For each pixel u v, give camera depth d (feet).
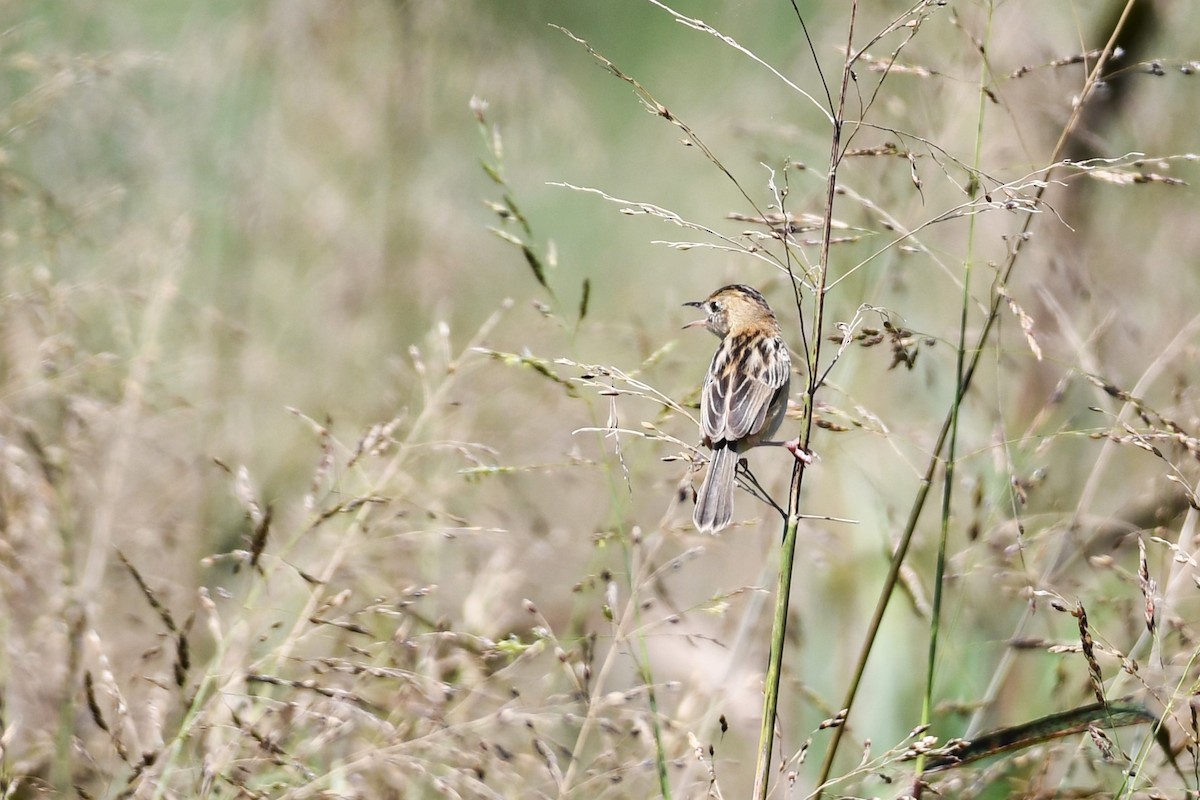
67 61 37.93
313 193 48.93
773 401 30.83
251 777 26.35
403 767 26.89
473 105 28.89
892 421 35.45
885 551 31.04
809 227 25.40
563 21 67.82
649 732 28.50
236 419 42.06
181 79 46.26
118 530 35.68
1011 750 24.53
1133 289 44.93
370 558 33.55
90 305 39.04
